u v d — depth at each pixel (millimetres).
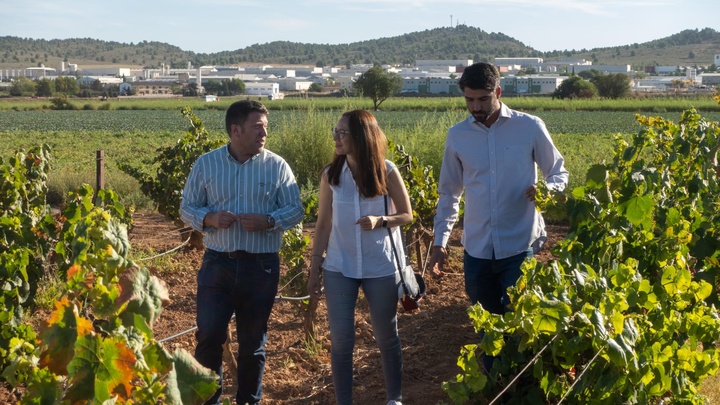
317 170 16109
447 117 19000
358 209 4609
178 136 40281
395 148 9328
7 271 5074
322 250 4828
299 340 6520
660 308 3891
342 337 4668
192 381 2371
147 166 21625
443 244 5008
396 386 4828
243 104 4730
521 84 153875
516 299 3645
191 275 8742
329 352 6258
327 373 5805
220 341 4711
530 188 4699
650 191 4953
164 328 6766
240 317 4777
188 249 9852
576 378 3445
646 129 7270
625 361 3271
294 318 7156
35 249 6250
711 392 4891
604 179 4516
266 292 4742
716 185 6391
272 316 7215
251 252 4664
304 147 16297
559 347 3404
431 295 8031
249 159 4770
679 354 3811
